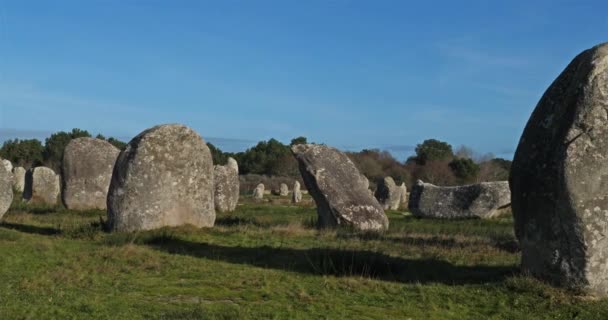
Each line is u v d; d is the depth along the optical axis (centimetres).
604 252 845
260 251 1262
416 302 868
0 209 1675
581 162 843
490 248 1293
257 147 6975
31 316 777
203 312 802
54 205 2548
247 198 3912
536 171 891
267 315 800
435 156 6850
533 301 841
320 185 1777
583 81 851
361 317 802
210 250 1286
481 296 877
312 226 1769
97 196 2420
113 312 810
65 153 2433
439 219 2297
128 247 1278
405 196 3925
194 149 1605
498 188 2258
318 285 965
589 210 839
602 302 831
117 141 6419
